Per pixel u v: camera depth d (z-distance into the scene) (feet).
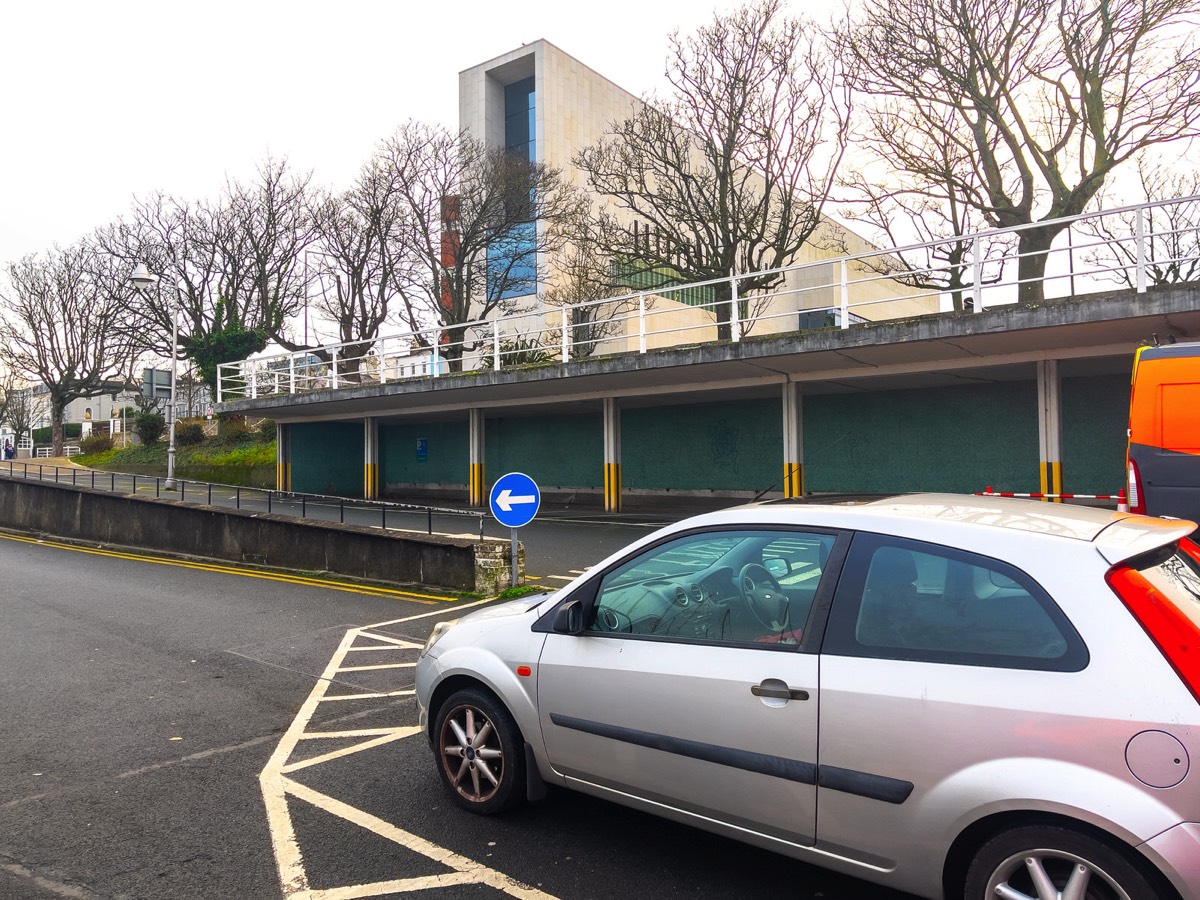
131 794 14.38
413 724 18.21
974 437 61.21
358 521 62.44
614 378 61.26
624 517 63.93
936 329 43.50
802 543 10.38
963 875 8.52
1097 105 57.06
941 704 8.44
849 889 10.83
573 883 11.07
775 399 71.67
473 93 135.85
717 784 10.05
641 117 74.13
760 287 71.97
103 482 101.50
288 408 88.74
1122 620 7.94
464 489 94.84
